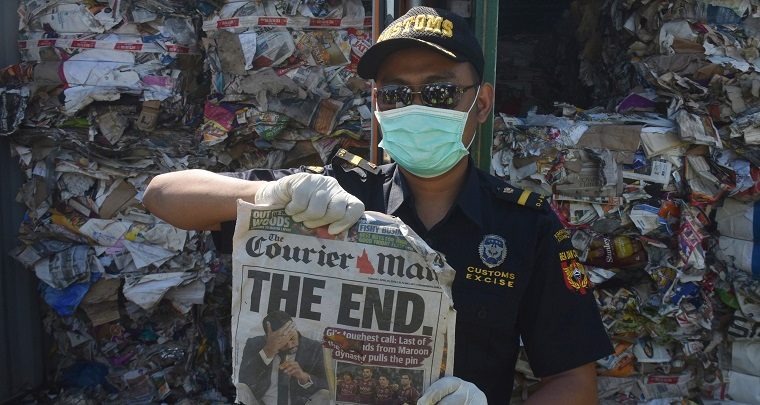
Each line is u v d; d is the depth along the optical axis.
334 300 0.87
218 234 1.08
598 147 2.28
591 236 2.30
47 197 2.61
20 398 2.71
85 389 2.67
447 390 0.84
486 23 1.84
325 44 2.49
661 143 2.26
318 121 2.47
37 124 2.57
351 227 0.88
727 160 2.25
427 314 0.86
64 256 2.56
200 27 2.63
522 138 2.31
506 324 1.03
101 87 2.52
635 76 2.60
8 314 2.69
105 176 2.57
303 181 0.87
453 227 1.07
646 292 2.33
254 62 2.49
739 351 2.31
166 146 2.58
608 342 1.05
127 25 2.55
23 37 2.63
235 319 0.88
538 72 3.40
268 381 0.87
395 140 1.11
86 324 2.69
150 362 2.64
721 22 2.39
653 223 2.26
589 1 2.98
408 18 1.09
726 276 2.31
